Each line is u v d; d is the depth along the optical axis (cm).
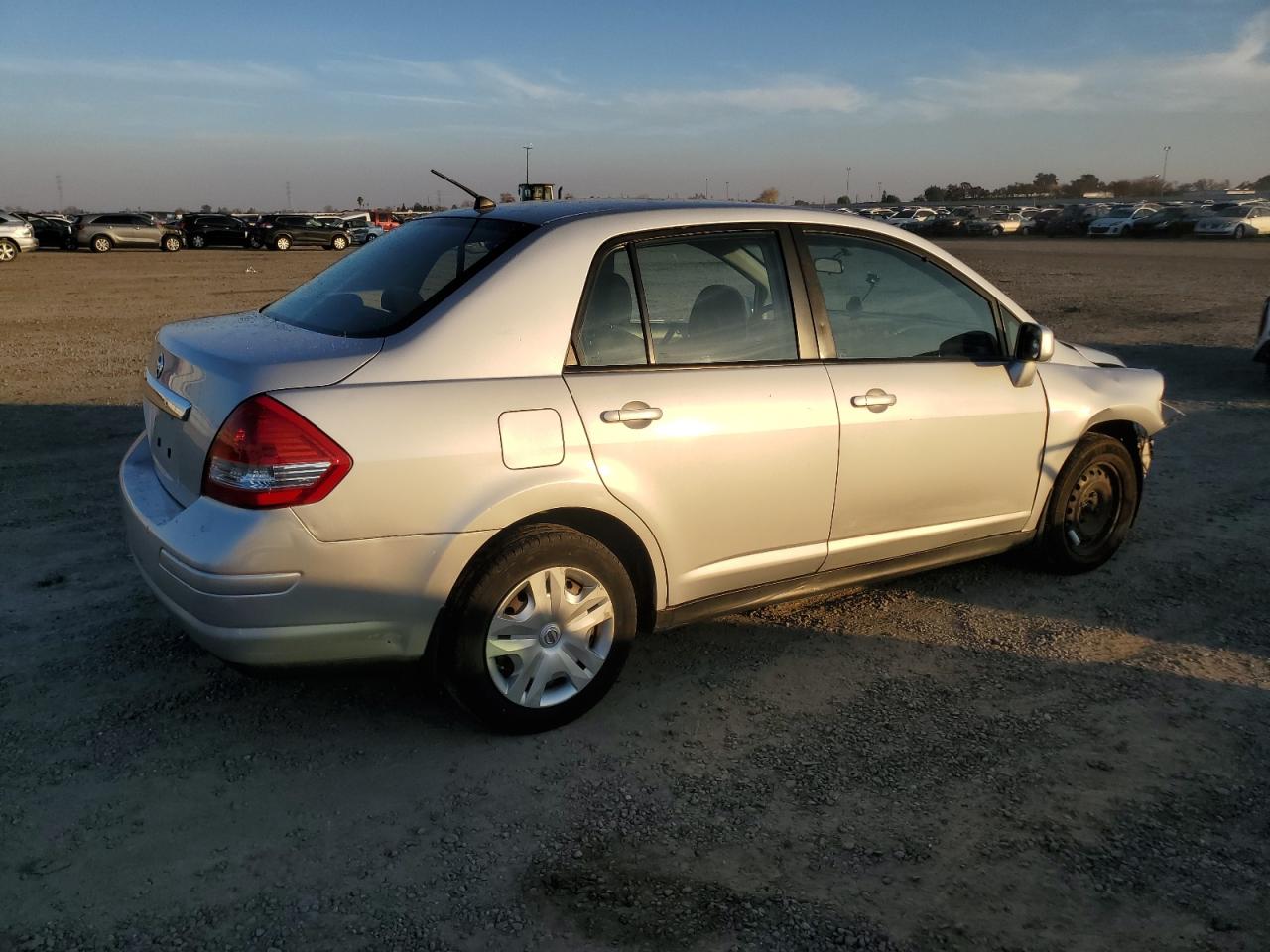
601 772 325
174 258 3528
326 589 298
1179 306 1703
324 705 363
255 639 297
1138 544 547
